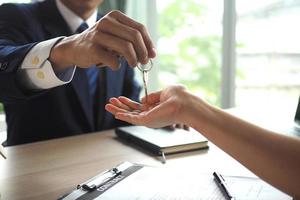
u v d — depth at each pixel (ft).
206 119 1.59
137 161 2.34
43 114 3.57
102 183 1.81
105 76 3.82
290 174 1.38
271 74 6.23
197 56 6.97
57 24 3.68
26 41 3.33
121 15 2.10
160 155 2.43
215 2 6.43
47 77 2.52
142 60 2.04
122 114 1.97
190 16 6.92
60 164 2.31
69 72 2.60
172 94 1.83
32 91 2.69
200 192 1.70
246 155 1.46
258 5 6.05
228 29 6.12
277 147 1.43
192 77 7.09
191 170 2.08
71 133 3.60
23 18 3.47
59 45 2.38
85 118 3.67
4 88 2.55
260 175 1.46
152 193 1.69
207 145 2.57
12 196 1.82
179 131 2.86
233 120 1.57
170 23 7.15
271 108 3.96
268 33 6.12
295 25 5.85
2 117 4.71
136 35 2.00
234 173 2.05
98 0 3.91
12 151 2.62
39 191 1.88
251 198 1.61
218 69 6.61
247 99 6.34
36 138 3.57
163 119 1.78
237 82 6.33
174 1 7.04
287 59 6.05
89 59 2.19
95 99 3.82
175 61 7.25
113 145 2.75
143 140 2.63
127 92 4.17
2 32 3.24
